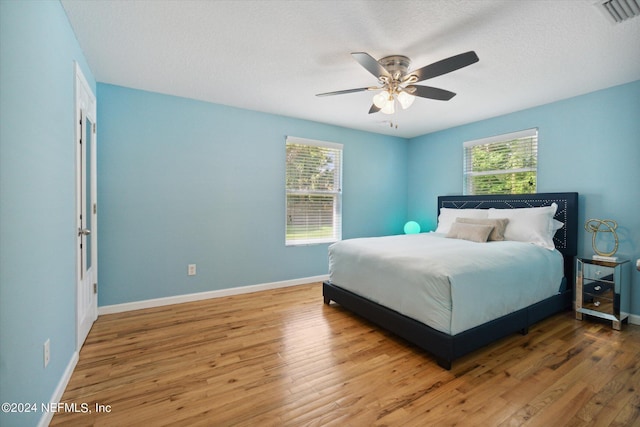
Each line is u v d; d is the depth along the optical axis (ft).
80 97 7.30
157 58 7.86
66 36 6.05
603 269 9.14
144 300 10.21
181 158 10.73
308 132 13.55
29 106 4.30
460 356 6.54
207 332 8.35
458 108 11.69
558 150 10.83
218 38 6.91
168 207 10.55
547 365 6.69
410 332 7.25
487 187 13.33
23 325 4.05
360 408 5.24
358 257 9.34
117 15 6.05
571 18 6.01
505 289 7.70
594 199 9.93
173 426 4.77
